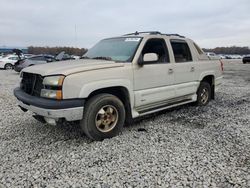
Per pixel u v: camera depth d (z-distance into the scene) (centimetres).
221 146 403
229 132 471
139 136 450
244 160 353
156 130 484
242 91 966
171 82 546
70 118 388
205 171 321
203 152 379
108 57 496
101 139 429
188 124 523
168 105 563
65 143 421
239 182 295
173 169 327
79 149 395
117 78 436
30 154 379
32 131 484
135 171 323
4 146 410
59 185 293
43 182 300
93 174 317
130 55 477
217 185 290
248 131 477
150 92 496
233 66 2998
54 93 385
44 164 346
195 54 631
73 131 480
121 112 448
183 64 577
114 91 464
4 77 1595
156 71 505
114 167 335
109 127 439
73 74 389
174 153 376
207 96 696
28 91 445
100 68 421
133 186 289
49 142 427
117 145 409
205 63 660
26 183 298
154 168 330
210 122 538
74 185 293
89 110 409
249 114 606
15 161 355
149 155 370
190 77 604
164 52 541
